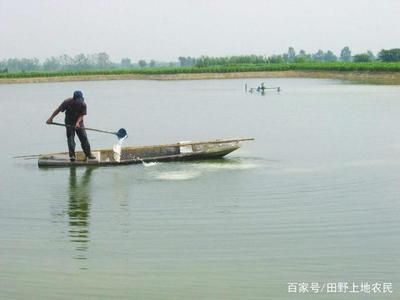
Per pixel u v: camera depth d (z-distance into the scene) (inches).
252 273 342.0
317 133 924.0
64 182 577.3
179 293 317.4
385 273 339.3
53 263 359.6
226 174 604.7
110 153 687.1
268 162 669.9
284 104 1541.6
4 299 312.5
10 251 380.2
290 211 460.8
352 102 1551.4
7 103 1812.3
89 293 318.7
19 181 583.8
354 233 406.3
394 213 451.2
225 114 1293.1
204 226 426.3
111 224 434.9
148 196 516.1
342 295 313.9
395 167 627.5
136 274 342.0
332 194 512.4
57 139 921.5
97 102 1761.8
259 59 4510.3
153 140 903.1
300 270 345.4
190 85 2987.2
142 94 2177.7
